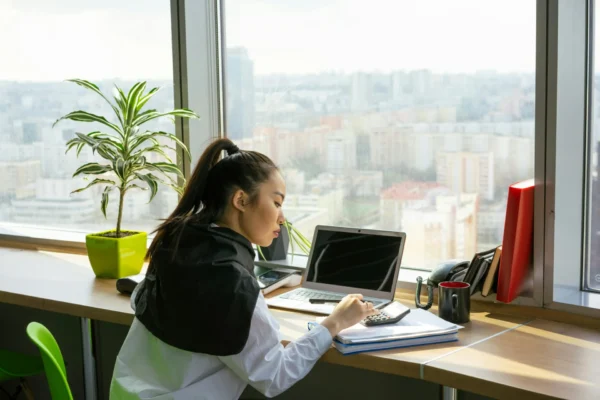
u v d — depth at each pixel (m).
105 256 2.87
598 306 2.20
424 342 2.04
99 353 3.38
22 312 3.58
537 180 2.23
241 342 1.75
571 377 1.77
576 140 2.29
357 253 2.52
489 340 2.07
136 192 3.37
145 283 1.94
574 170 2.29
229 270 1.79
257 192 1.90
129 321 2.40
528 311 2.30
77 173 2.79
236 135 3.16
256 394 3.17
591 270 2.39
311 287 2.58
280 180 1.95
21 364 2.92
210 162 1.95
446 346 2.03
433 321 2.14
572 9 2.19
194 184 1.94
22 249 3.55
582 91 2.30
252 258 1.92
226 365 1.86
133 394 1.84
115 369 1.92
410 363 1.89
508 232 2.22
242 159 1.92
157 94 3.26
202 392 1.82
